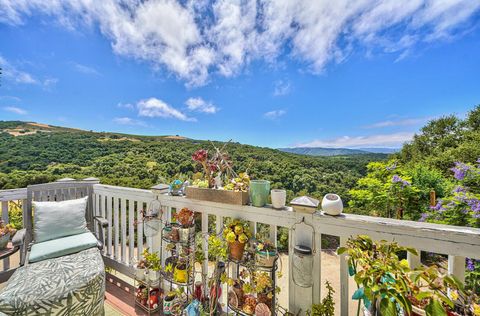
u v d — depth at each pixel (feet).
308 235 4.34
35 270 5.12
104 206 8.24
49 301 4.35
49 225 6.61
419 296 2.39
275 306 4.61
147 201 6.90
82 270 5.22
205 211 5.71
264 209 4.82
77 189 8.21
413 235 3.46
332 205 4.07
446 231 3.24
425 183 12.62
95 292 5.08
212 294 5.02
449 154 17.79
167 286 6.43
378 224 3.71
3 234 6.04
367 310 3.33
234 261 4.66
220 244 4.84
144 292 6.00
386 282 2.67
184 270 5.30
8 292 4.37
